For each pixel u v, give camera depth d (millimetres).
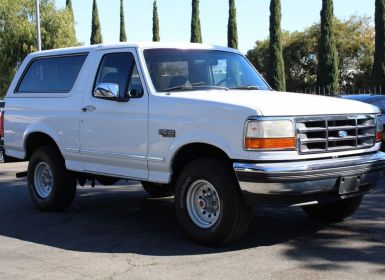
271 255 5477
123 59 6664
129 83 6484
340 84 40438
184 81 6461
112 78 6719
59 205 7730
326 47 32344
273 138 5188
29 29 34156
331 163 5438
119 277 4938
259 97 5723
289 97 5812
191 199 5832
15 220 7406
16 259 5609
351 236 6160
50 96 7566
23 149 8055
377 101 12461
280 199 5242
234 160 5344
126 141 6406
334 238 6090
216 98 5656
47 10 35656
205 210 5758
